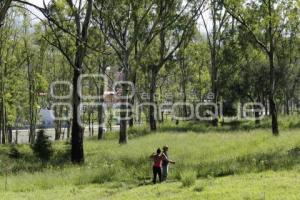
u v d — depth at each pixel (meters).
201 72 65.12
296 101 77.88
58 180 17.66
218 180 15.48
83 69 51.00
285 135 29.47
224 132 39.25
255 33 35.28
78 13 24.66
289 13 32.53
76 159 25.03
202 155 23.62
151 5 34.34
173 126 51.34
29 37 43.53
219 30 50.41
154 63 47.91
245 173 16.88
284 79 54.41
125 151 28.36
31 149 31.36
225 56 49.38
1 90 41.81
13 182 17.39
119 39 35.72
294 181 13.84
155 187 15.34
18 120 56.81
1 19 18.39
